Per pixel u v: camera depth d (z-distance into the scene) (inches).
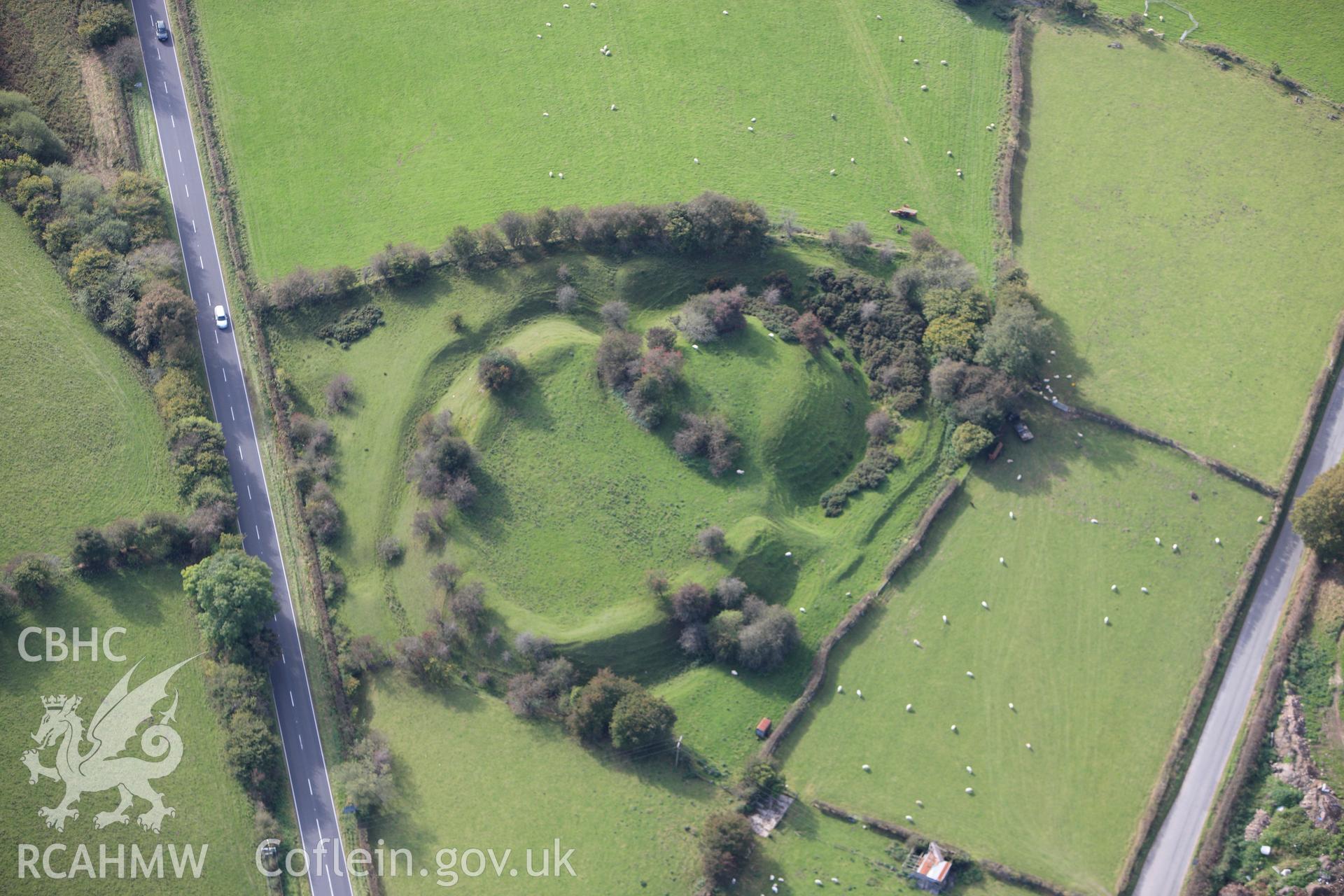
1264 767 4864.7
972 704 5128.0
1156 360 6072.8
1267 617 5270.7
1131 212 6609.3
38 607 5280.5
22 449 5703.7
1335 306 6205.7
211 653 5226.4
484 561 5428.2
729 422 5698.8
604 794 4940.9
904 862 4751.5
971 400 5738.2
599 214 6210.6
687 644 5191.9
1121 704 5093.5
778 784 4864.7
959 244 6491.1
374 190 6668.3
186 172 6702.8
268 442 5841.5
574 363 5861.2
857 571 5487.2
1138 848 4717.0
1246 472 5639.8
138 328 5930.1
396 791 4982.8
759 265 6338.6
